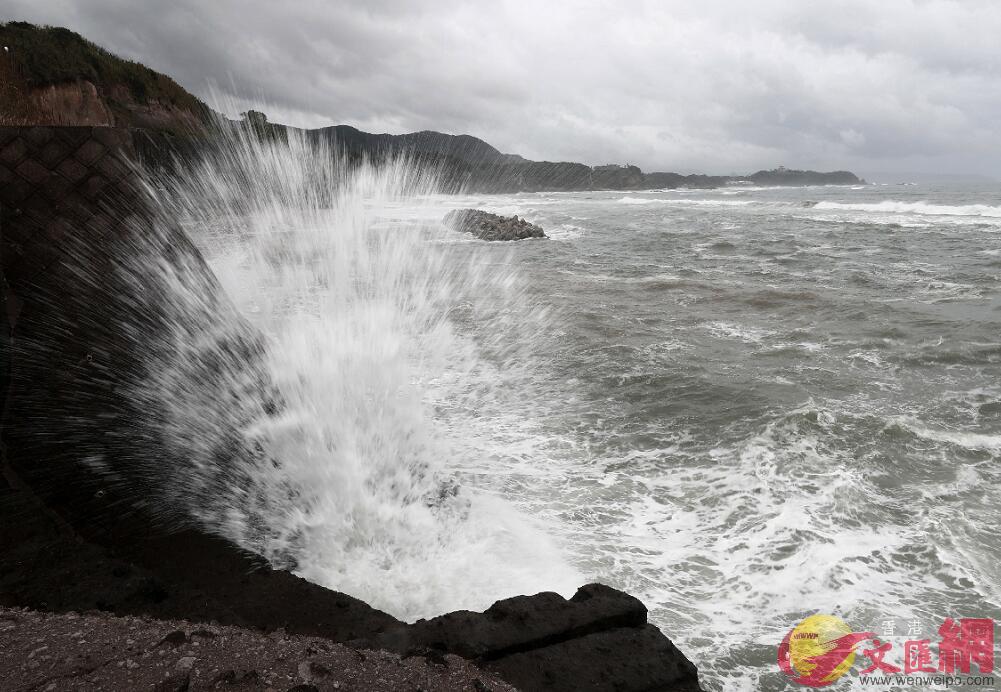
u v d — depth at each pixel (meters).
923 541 4.26
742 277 14.86
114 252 4.49
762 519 4.63
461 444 6.04
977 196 55.78
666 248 21.12
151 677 2.13
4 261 4.17
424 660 2.52
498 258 18.95
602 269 16.62
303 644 2.52
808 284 13.68
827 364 8.10
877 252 18.48
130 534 3.89
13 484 3.84
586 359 8.58
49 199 4.29
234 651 2.37
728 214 36.47
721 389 7.22
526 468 5.58
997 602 3.69
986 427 6.07
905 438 5.81
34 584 3.10
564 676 2.68
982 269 14.84
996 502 4.74
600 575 4.07
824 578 3.93
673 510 4.87
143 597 3.11
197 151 22.75
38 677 2.12
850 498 4.82
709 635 3.50
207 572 3.65
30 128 4.23
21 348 4.12
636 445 6.01
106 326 4.43
